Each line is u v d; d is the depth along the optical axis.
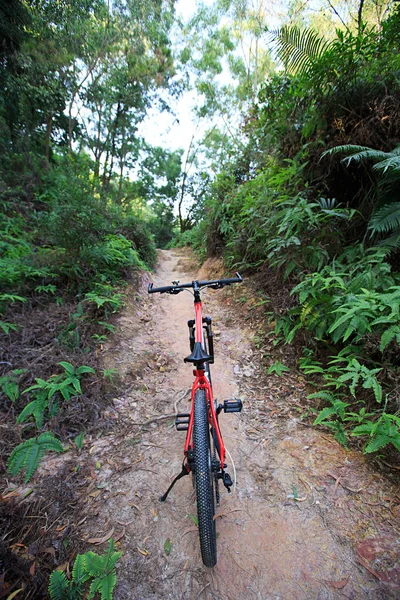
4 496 2.00
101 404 2.91
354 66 3.52
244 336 4.19
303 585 1.58
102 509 1.98
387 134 3.53
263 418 2.81
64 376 2.93
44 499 2.00
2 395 2.75
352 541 1.74
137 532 1.85
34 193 7.54
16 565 1.58
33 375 2.96
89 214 4.80
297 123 4.38
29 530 1.80
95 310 4.30
